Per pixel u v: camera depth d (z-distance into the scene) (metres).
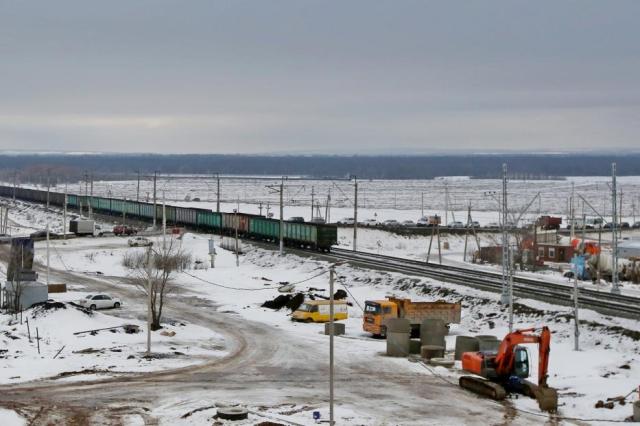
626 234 141.00
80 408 40.28
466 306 66.88
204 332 61.41
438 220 146.62
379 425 37.91
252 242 114.88
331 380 34.41
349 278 83.75
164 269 66.94
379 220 178.25
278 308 72.56
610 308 58.72
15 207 195.62
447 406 41.50
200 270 94.62
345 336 61.25
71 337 57.50
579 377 46.78
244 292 81.06
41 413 39.34
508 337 43.72
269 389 44.62
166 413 39.47
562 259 109.25
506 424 38.34
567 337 55.38
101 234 127.38
